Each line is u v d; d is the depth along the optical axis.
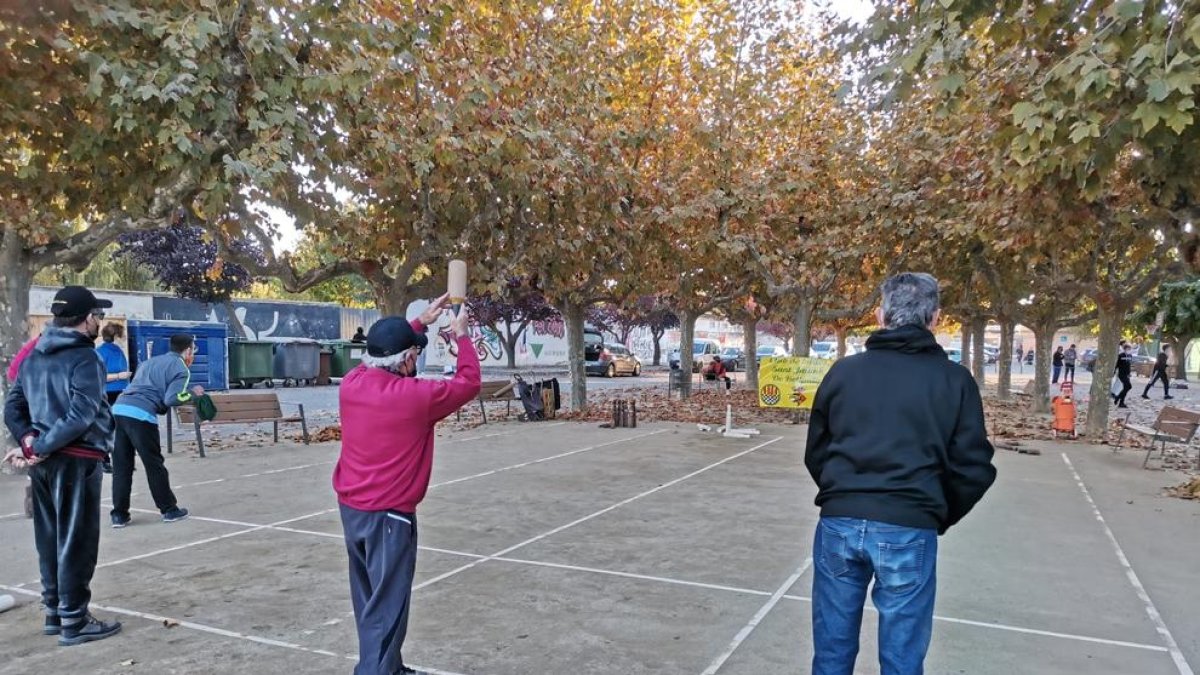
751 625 4.45
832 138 15.45
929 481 2.80
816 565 3.03
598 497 8.05
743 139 15.77
